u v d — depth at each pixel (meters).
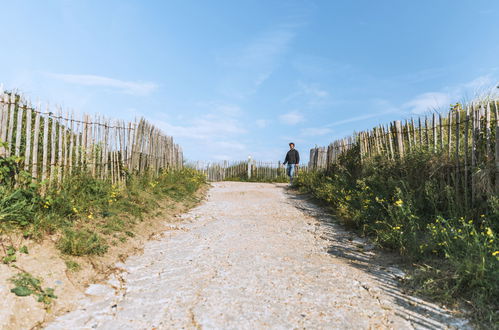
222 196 11.41
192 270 4.30
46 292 3.24
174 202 8.72
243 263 4.57
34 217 4.47
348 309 3.26
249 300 3.43
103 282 3.82
